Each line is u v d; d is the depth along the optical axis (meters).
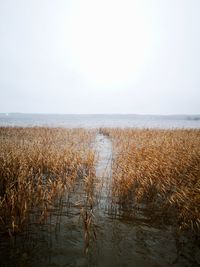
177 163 7.46
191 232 4.46
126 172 6.54
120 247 3.99
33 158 8.17
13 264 3.48
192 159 8.16
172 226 4.74
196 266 3.52
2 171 6.50
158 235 4.39
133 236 4.34
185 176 6.89
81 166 8.40
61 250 3.88
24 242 4.07
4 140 14.21
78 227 4.66
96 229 4.56
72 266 3.49
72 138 16.23
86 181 6.35
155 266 3.52
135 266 3.52
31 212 5.12
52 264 3.52
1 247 3.90
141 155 8.48
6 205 4.60
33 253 3.77
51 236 4.30
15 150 9.50
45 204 5.22
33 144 11.78
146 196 6.16
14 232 4.34
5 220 4.57
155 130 21.64
